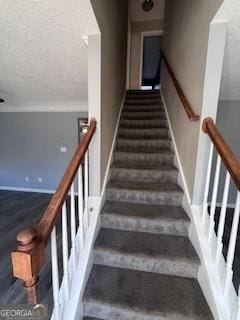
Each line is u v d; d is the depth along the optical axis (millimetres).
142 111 3584
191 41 1870
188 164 1865
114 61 2492
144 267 1487
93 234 1590
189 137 1848
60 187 1107
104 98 1905
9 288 1729
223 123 3330
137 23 5297
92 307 1264
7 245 2428
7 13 1407
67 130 4457
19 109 4543
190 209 1705
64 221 1129
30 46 1904
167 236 1708
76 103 4203
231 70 1994
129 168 2293
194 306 1214
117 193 2041
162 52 3861
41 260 809
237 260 2004
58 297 1074
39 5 1320
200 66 1583
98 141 1773
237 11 1248
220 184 3344
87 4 1309
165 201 1979
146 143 2738
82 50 1976
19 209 3631
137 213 1812
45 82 2955
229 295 1121
